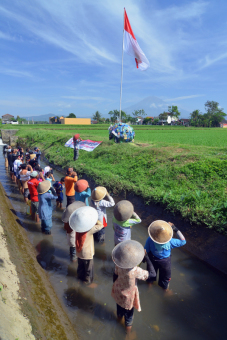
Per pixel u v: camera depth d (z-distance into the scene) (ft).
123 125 56.24
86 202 20.59
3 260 13.88
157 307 13.57
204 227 18.81
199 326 12.22
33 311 10.79
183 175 29.04
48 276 16.20
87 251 14.80
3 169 53.36
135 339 11.44
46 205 21.85
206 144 52.44
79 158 52.37
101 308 13.43
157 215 23.73
